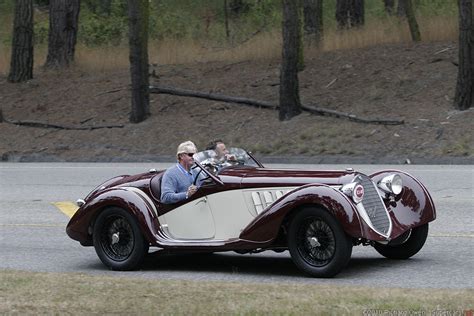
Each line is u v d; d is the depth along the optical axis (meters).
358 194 16.47
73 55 60.91
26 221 26.81
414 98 46.00
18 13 59.00
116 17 79.06
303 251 16.83
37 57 65.56
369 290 14.30
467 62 43.28
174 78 54.91
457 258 18.73
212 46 61.84
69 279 15.95
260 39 58.03
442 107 44.28
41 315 13.02
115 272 18.56
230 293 14.16
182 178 18.69
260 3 81.06
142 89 50.34
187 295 14.09
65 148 48.91
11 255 21.19
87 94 55.72
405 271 17.48
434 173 34.59
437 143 40.81
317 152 42.72
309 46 54.94
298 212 16.69
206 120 49.06
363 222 16.20
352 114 45.53
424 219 18.23
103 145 48.50
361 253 19.80
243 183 17.70
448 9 64.00
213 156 19.11
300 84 50.44
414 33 53.59
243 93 51.47
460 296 13.51
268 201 17.45
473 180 32.00
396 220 17.77
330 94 48.66
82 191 33.78
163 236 18.31
